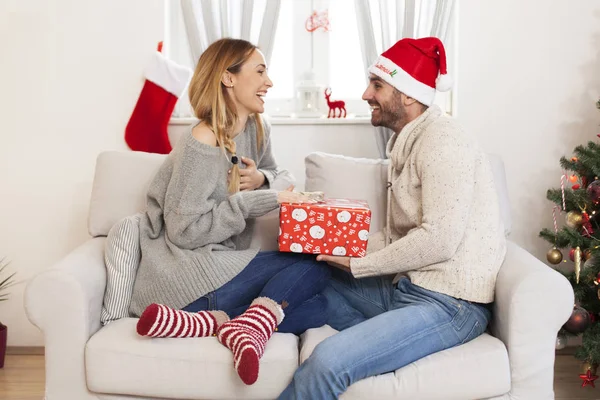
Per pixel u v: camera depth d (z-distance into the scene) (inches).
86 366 73.3
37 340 116.9
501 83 111.1
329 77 118.3
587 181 99.2
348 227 78.2
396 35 108.3
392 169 85.7
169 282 80.0
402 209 80.8
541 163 112.8
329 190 93.3
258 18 115.3
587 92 111.0
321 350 69.9
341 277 86.3
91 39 110.8
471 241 77.0
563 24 109.9
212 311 77.1
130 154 96.5
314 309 80.6
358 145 114.0
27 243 115.5
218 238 82.5
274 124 113.8
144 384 72.6
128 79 111.4
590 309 98.6
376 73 85.0
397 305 79.2
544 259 114.5
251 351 67.7
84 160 113.3
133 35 110.6
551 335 72.4
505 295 73.5
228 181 85.5
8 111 112.4
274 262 82.6
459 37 110.1
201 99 83.4
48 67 111.3
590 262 100.7
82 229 114.9
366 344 70.4
